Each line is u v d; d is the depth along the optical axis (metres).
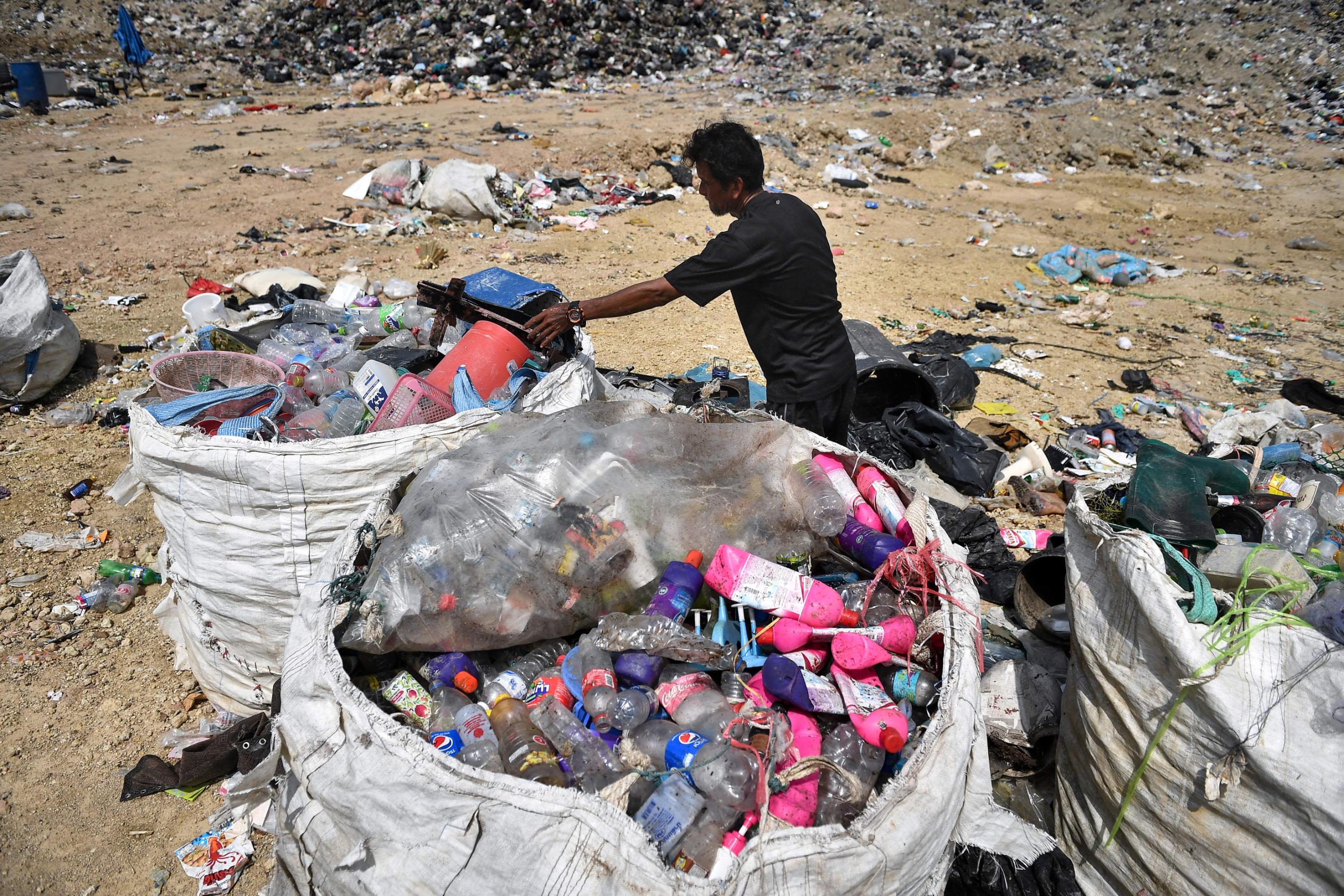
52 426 4.93
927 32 17.89
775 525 2.30
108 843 2.64
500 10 15.87
